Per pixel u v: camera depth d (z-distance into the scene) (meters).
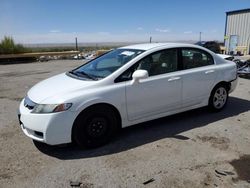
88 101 3.74
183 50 4.84
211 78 5.16
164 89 4.47
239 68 9.78
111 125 4.05
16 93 7.84
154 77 4.39
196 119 5.10
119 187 2.96
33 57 21.14
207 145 3.96
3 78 11.03
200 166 3.35
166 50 4.64
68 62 19.23
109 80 4.00
